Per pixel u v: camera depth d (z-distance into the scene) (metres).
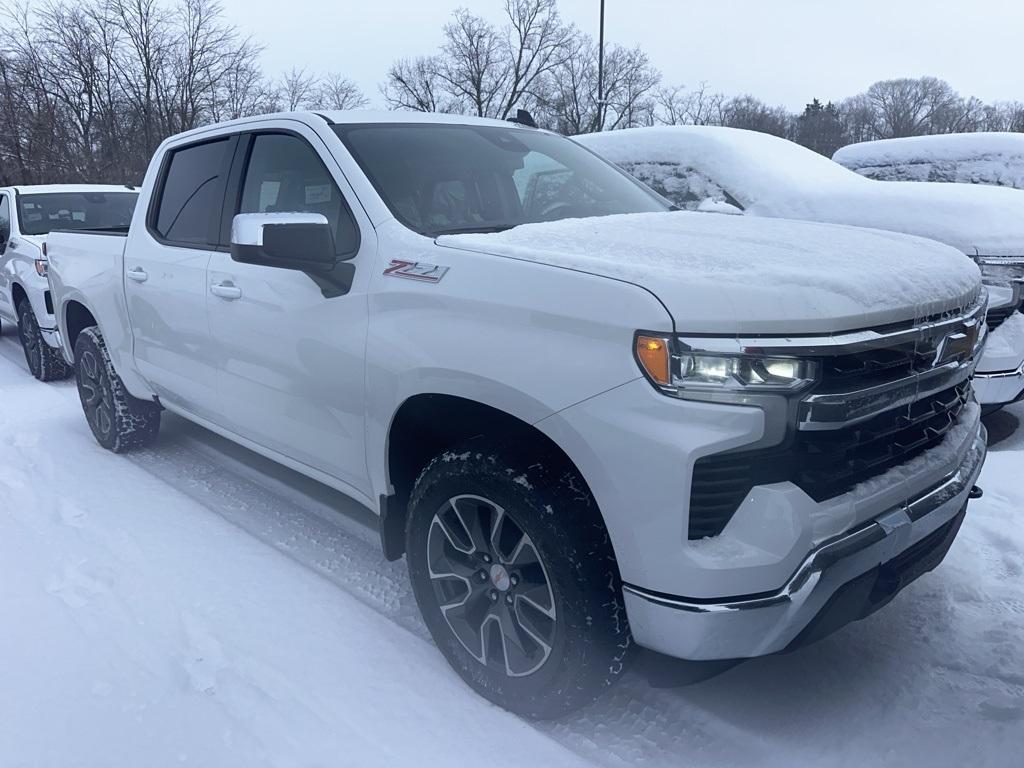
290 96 36.34
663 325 2.00
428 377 2.49
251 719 2.43
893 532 2.19
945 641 2.88
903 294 2.23
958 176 8.30
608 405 2.08
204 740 2.34
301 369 3.04
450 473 2.49
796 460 2.05
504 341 2.30
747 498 2.03
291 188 3.30
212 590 3.19
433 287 2.54
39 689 2.57
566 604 2.24
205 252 3.68
